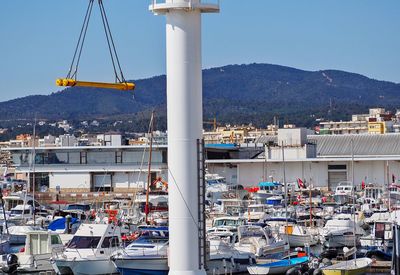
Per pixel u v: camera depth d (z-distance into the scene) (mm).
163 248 70750
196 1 46812
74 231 95875
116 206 121438
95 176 163375
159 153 159125
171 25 47125
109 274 72875
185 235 47188
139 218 106250
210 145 176500
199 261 47406
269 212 117125
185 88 47000
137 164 160375
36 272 77438
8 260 77375
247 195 145250
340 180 164125
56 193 149125
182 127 47062
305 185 151375
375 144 188000
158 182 143250
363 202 131875
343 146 188625
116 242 75625
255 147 181250
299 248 85562
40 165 165625
